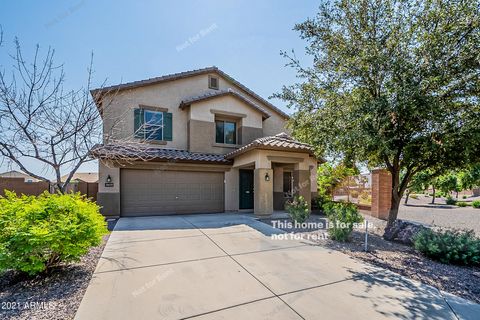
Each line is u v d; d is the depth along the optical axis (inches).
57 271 228.5
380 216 560.4
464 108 294.7
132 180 558.9
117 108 577.6
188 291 191.2
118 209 537.0
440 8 281.4
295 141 569.6
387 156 345.4
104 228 265.4
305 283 207.2
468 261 253.1
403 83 277.4
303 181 577.9
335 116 344.8
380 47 301.6
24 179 534.6
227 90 684.7
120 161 531.2
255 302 175.2
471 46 267.0
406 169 393.7
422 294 189.5
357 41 328.2
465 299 183.5
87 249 244.8
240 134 691.4
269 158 539.8
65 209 234.1
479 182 646.5
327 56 364.5
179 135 645.9
